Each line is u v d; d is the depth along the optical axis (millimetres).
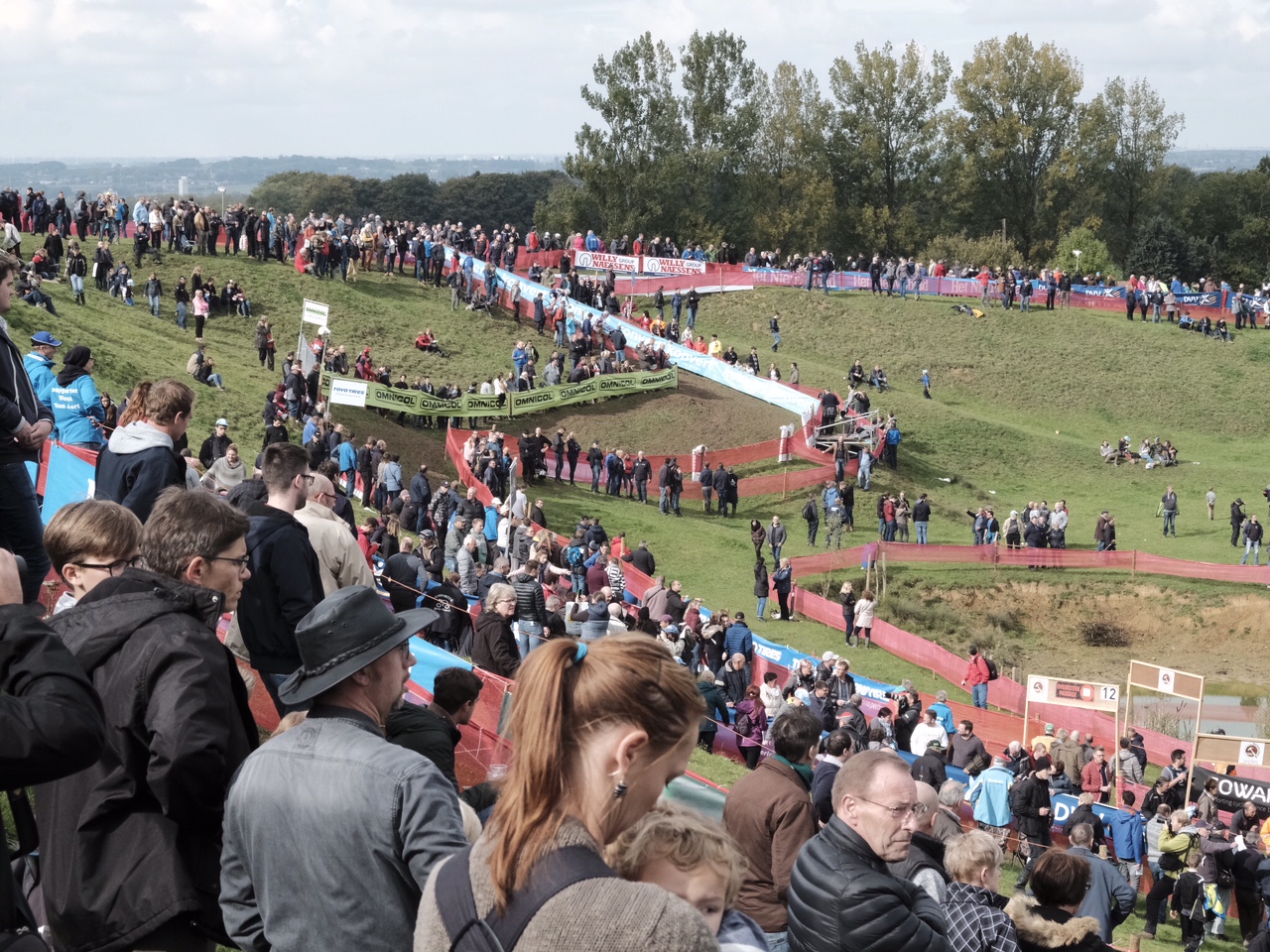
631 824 2771
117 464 6691
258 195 165750
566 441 42844
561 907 2424
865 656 31469
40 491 15688
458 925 2529
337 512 21656
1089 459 53938
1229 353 64125
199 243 55531
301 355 41031
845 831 4621
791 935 4641
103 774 4043
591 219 94500
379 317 55156
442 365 52625
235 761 4113
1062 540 41344
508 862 2525
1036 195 94500
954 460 52250
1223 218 102875
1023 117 93938
